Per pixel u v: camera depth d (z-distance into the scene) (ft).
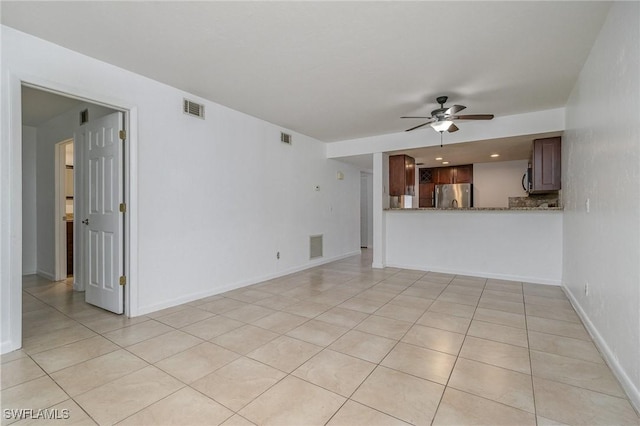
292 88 10.98
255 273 14.33
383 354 7.32
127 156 9.71
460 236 16.28
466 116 11.30
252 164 14.19
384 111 13.46
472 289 13.21
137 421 5.05
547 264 14.16
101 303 10.53
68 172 17.20
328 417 5.14
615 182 6.52
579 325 9.05
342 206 21.67
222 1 6.38
